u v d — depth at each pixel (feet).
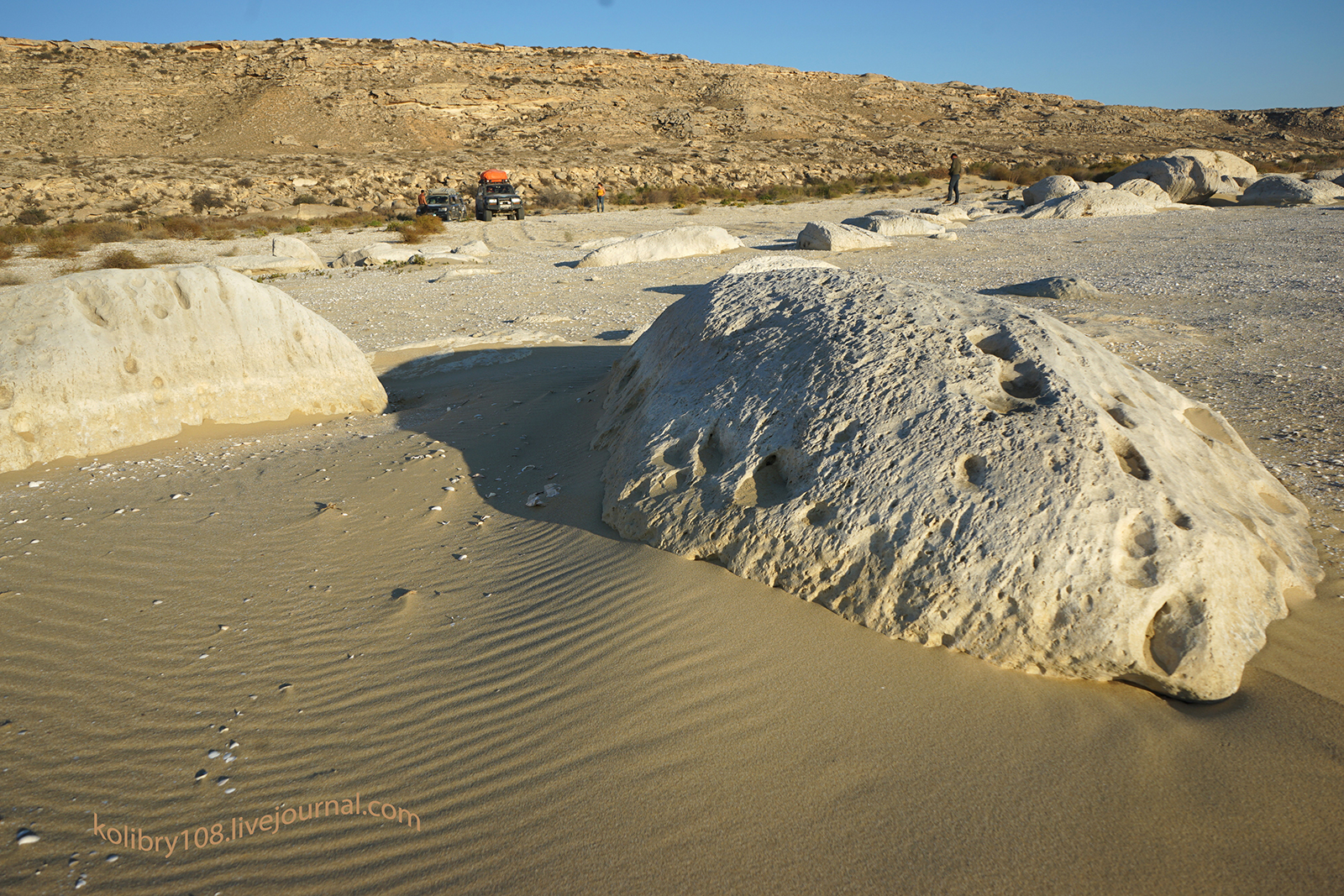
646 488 13.38
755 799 8.25
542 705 9.86
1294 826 7.69
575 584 12.28
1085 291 40.86
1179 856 7.46
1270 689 9.42
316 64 261.85
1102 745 8.79
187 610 12.59
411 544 14.79
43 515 16.24
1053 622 9.75
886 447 11.64
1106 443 11.04
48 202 133.80
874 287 15.90
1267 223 72.64
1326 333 30.50
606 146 242.78
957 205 103.86
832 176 198.49
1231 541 10.33
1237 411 21.06
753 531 11.64
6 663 11.19
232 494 17.48
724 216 109.09
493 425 22.18
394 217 125.18
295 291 55.01
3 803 8.65
